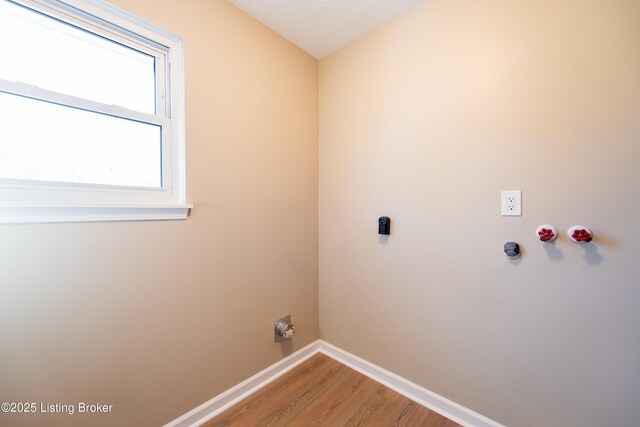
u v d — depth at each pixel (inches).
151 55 44.4
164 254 44.1
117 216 38.8
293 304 66.6
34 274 33.0
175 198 46.5
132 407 41.2
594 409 37.4
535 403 41.9
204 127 48.7
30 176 34.3
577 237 36.9
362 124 63.3
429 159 52.3
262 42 58.4
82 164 38.2
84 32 38.4
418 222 54.1
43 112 35.2
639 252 34.2
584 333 37.9
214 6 50.0
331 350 70.9
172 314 45.3
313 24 58.8
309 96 70.2
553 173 39.6
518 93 42.3
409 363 56.2
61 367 35.1
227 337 53.1
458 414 49.3
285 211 64.2
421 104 53.2
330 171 70.8
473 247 47.3
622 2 34.7
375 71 60.6
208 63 49.1
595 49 36.4
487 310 46.1
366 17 56.6
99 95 39.7
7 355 31.7
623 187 34.9
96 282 37.5
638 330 34.5
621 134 34.9
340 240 68.7
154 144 44.9
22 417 32.8
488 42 45.0
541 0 40.1
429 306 53.0
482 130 45.8
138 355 41.6
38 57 35.0
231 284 53.6
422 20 52.8
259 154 58.2
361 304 64.6
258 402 54.0
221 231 51.7
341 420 49.6
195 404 48.4
